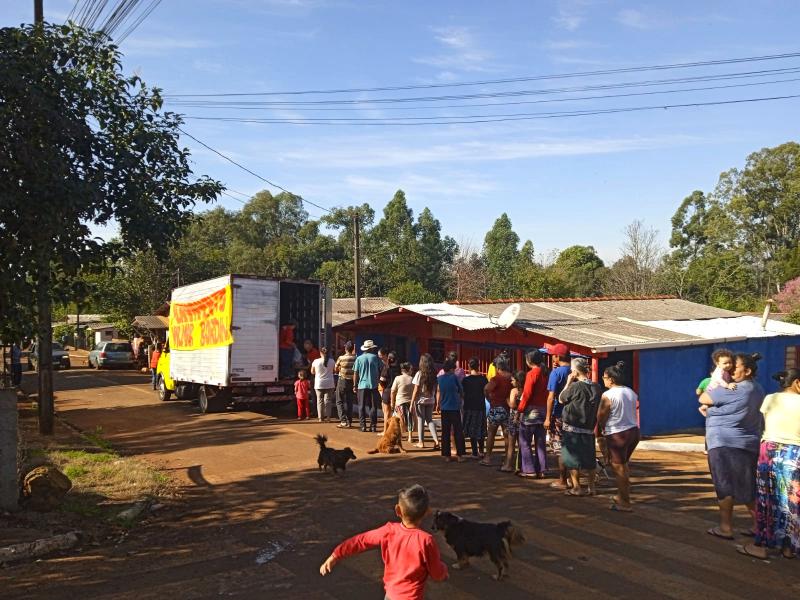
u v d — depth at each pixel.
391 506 8.42
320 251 73.19
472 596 5.61
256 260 70.12
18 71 8.03
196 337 18.19
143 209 8.99
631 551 6.68
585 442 8.62
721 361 7.71
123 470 10.28
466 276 64.88
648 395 14.33
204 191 9.59
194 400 19.91
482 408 11.34
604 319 17.59
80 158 8.69
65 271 8.56
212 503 8.73
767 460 6.41
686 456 12.07
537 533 7.28
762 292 56.19
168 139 9.34
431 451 12.15
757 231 58.91
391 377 16.05
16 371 22.73
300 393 16.28
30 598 5.64
